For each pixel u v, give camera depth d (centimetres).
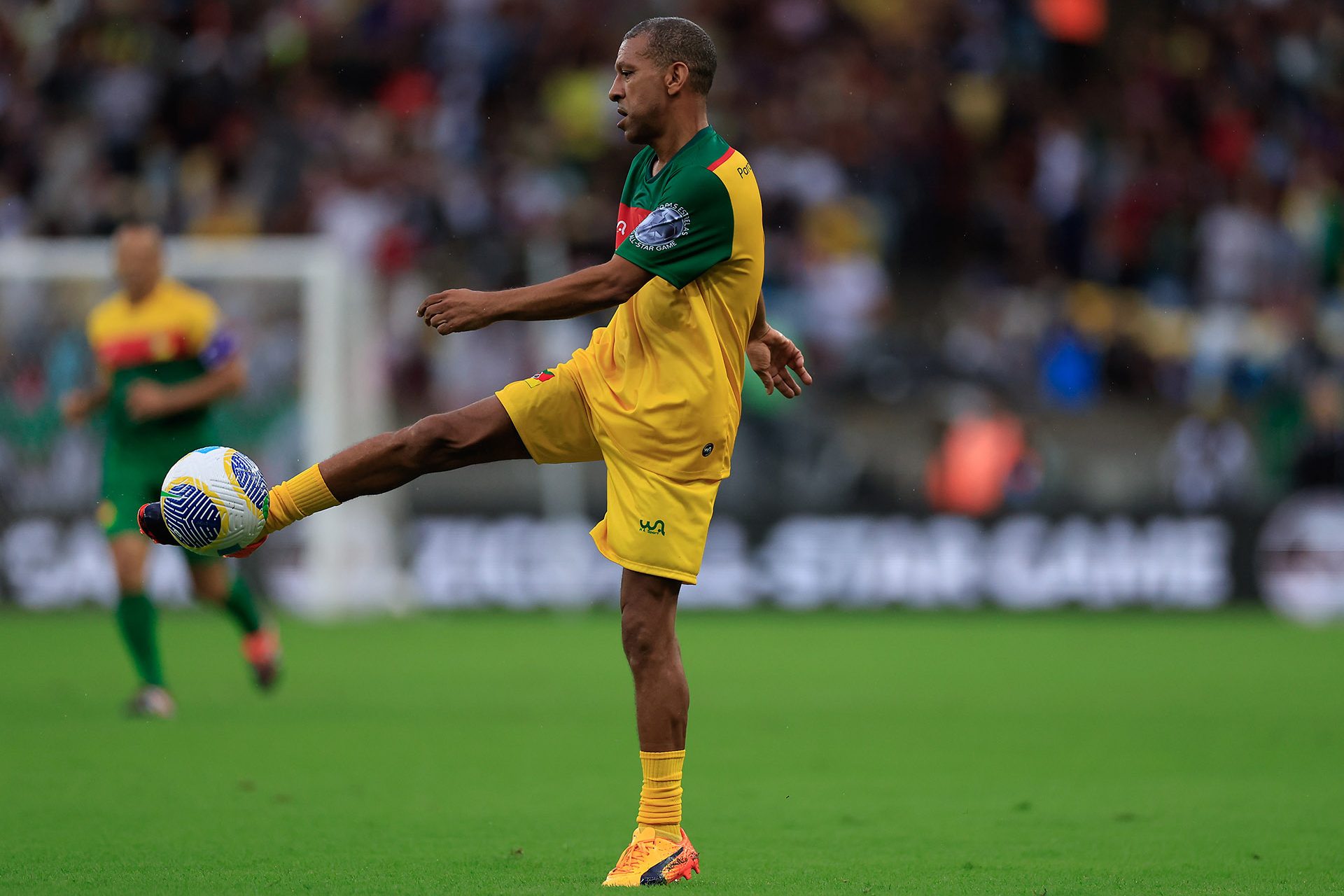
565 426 1582
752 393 5878
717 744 2645
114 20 7356
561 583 5597
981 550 5706
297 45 7312
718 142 1567
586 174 7044
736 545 5728
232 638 4547
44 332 5238
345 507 5294
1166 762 2469
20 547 5303
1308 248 7138
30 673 3606
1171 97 7494
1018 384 6331
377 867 1602
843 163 7019
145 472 2886
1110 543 5688
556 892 1462
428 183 6856
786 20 7400
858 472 5938
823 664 3991
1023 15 7600
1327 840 1825
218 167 7006
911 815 1991
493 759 2428
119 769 2280
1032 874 1603
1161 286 6956
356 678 3578
